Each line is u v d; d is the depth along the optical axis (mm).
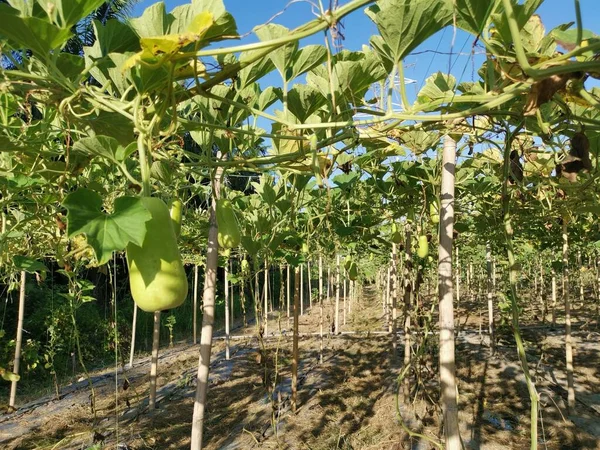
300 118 2240
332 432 5293
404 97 1707
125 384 6258
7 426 6105
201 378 2727
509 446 4781
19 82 1593
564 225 6012
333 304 19469
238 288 17516
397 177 4355
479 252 12430
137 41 1850
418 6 1491
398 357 8672
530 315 12273
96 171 3357
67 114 1729
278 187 3826
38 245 3971
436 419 5246
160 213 1372
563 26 1647
